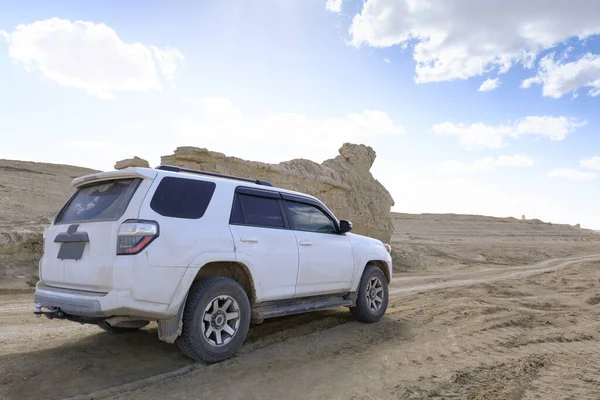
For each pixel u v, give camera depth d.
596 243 62.88
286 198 5.96
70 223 4.71
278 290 5.43
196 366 4.53
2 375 4.04
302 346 5.43
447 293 10.52
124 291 4.05
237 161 18.50
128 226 4.18
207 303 4.56
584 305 9.42
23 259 13.52
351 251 6.61
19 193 31.92
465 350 5.39
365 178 27.83
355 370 4.59
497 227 76.75
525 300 9.78
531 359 5.07
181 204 4.66
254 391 3.96
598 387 4.29
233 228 5.04
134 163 16.03
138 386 3.97
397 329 6.49
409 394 3.96
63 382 3.99
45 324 6.73
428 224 73.62
